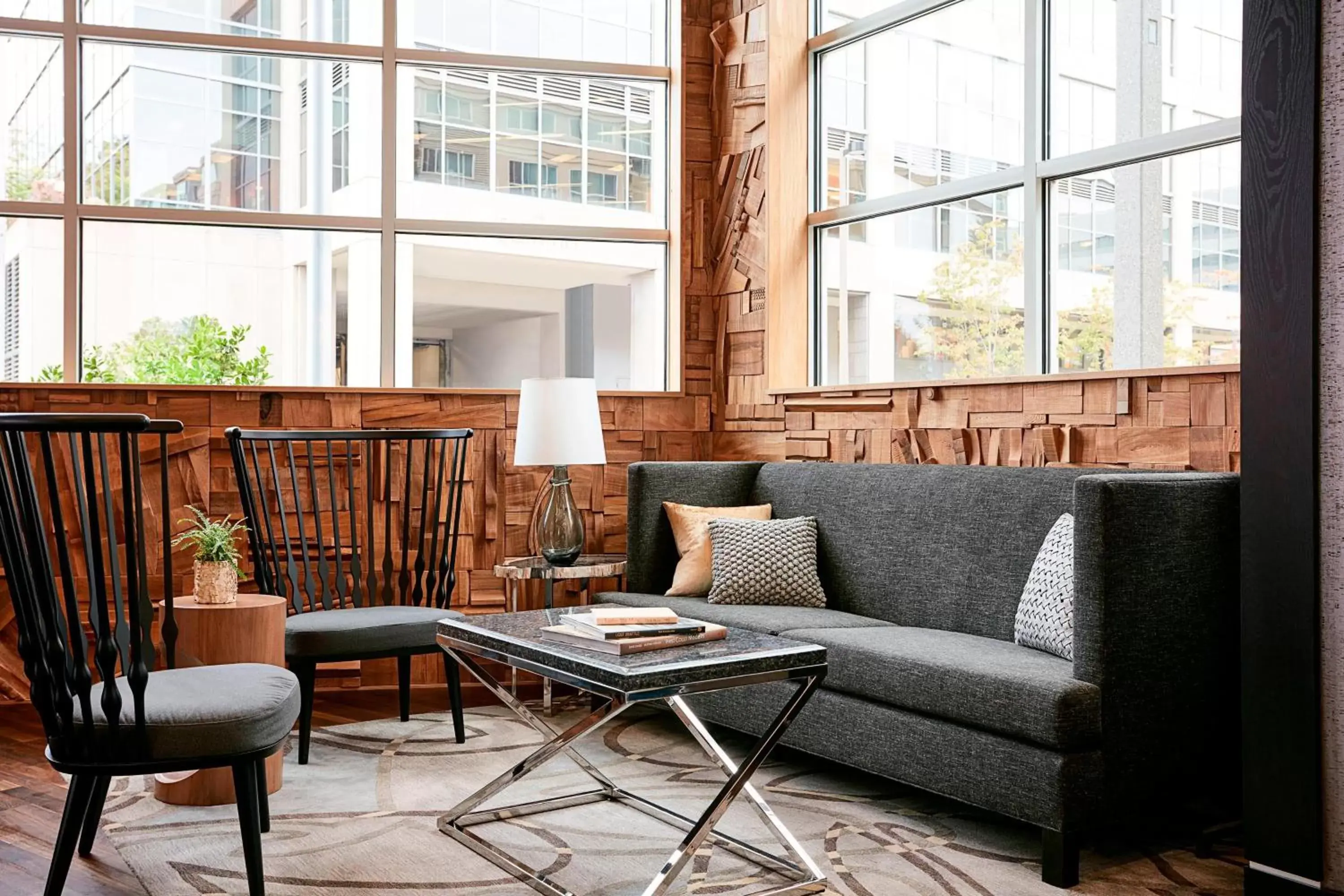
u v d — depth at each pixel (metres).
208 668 2.71
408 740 3.86
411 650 3.62
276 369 4.78
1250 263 2.56
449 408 4.78
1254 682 2.55
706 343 5.18
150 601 2.72
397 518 4.69
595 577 4.65
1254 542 2.55
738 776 2.55
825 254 5.02
